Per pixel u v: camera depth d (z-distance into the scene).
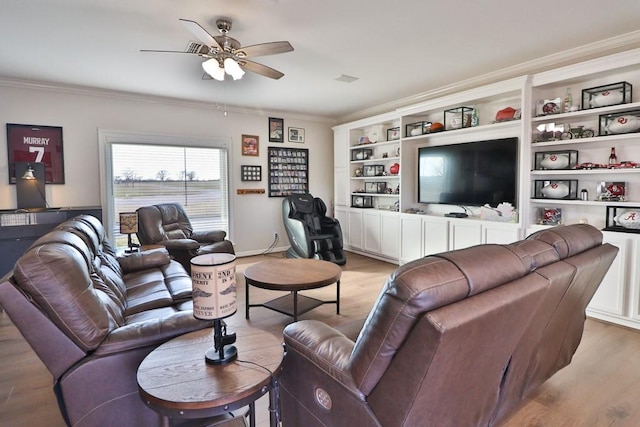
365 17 2.63
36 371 2.32
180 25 2.73
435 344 0.93
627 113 3.04
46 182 4.28
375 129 5.64
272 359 1.38
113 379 1.48
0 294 1.32
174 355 1.39
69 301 1.40
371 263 5.28
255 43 3.08
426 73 3.95
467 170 4.38
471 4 2.45
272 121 5.99
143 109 4.87
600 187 3.25
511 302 1.11
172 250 3.95
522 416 1.86
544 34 2.95
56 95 4.31
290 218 5.26
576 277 1.62
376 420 1.15
